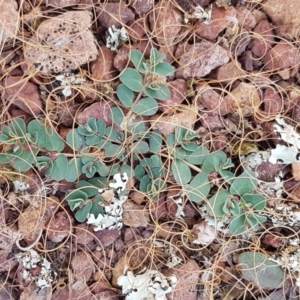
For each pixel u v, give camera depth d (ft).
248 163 0.76
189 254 0.77
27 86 0.72
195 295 0.77
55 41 0.71
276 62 0.76
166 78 0.75
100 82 0.73
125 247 0.76
